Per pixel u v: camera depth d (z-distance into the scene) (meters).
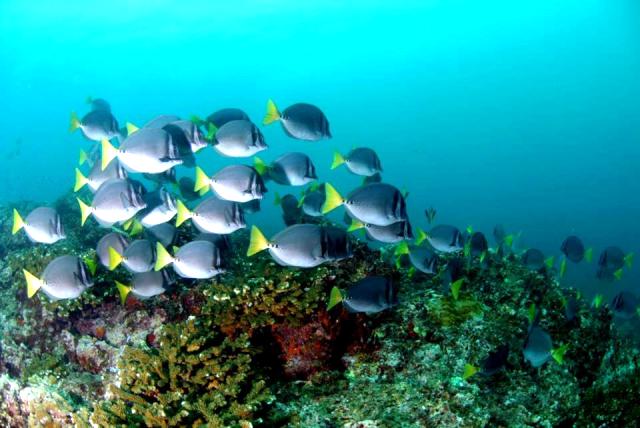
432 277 3.60
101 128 3.80
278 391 2.73
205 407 2.46
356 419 2.51
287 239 2.67
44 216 3.03
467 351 2.87
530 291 3.49
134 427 2.43
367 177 3.90
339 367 2.88
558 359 2.81
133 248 2.94
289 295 2.87
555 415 2.78
